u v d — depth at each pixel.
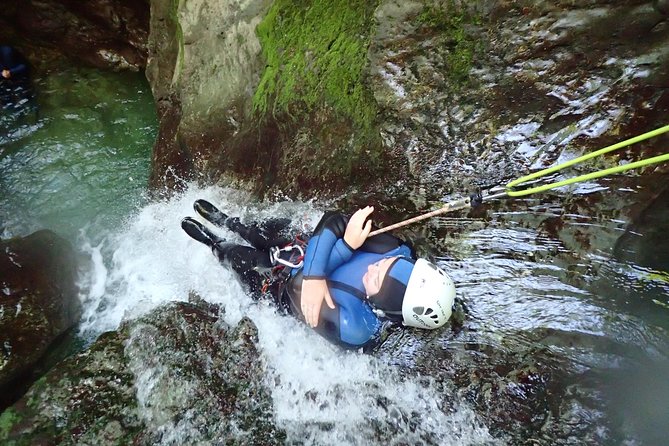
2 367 3.12
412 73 3.26
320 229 2.74
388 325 2.97
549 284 2.86
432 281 2.56
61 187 4.93
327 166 3.60
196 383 2.87
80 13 5.78
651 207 2.75
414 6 3.17
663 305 2.65
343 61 3.52
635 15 2.70
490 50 3.07
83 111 5.59
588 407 2.47
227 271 3.59
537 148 3.02
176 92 4.84
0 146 5.23
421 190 3.25
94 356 3.04
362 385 2.87
